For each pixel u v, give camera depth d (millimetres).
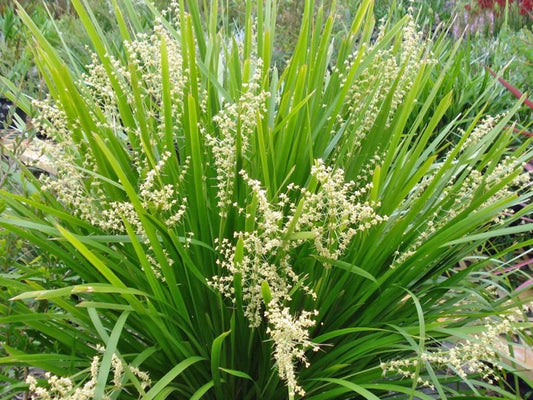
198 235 2043
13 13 5715
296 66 2182
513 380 2762
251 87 2012
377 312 2084
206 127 2156
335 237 1924
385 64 2494
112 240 1857
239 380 2119
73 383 1701
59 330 1883
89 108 2271
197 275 1859
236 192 2006
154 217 1726
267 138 2078
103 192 2166
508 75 5090
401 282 2057
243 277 1796
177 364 1812
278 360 1507
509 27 7281
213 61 2422
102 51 1998
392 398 2100
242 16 6828
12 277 2029
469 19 7500
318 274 2072
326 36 2209
